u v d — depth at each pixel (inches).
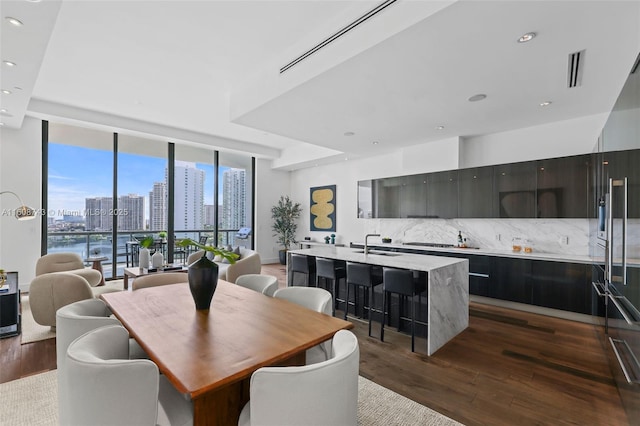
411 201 232.7
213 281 85.7
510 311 173.2
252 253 214.7
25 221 207.3
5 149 201.0
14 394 91.4
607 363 110.9
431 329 118.6
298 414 45.9
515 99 140.7
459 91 131.3
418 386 97.3
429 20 83.4
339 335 61.9
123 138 250.5
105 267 242.5
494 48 97.6
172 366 52.0
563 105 148.7
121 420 47.8
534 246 185.2
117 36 120.3
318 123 175.8
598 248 118.9
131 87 168.1
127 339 66.9
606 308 104.2
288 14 107.1
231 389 61.3
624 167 77.5
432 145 218.2
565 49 98.3
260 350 58.7
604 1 76.1
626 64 108.1
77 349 52.7
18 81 132.5
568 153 170.4
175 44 126.0
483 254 184.4
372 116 163.3
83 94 178.7
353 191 295.6
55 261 184.4
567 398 90.5
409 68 110.6
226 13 106.5
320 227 329.4
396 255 162.2
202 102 190.1
